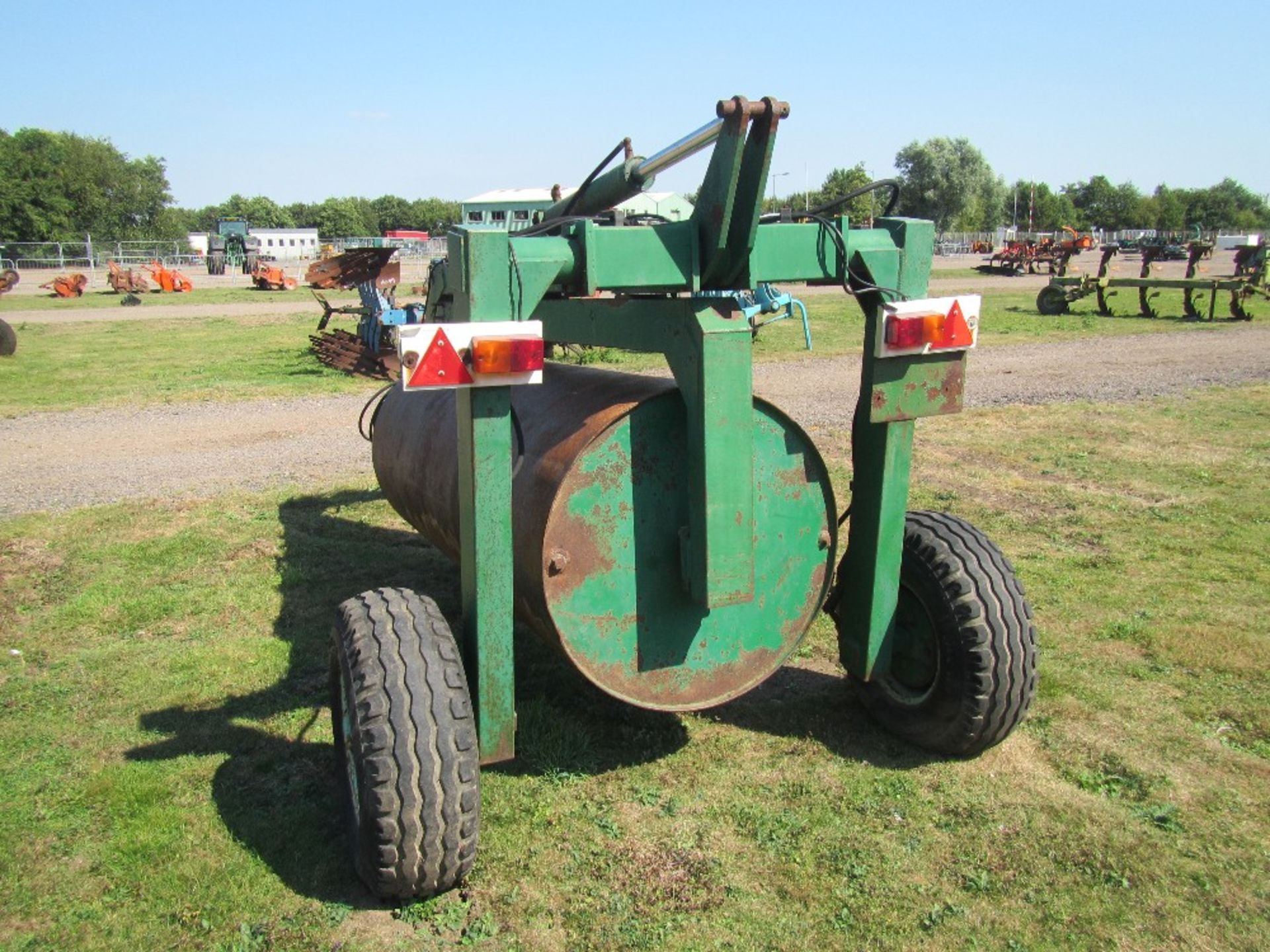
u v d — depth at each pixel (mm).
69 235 83875
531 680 4574
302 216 139375
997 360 16047
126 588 5863
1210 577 5887
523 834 3346
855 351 17625
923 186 89250
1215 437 9898
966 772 3756
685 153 3152
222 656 4906
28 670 4777
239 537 6855
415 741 2836
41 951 2814
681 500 3469
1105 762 3824
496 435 3062
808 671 4703
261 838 3350
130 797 3600
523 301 3023
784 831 3367
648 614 3480
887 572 3746
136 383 14203
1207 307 25234
